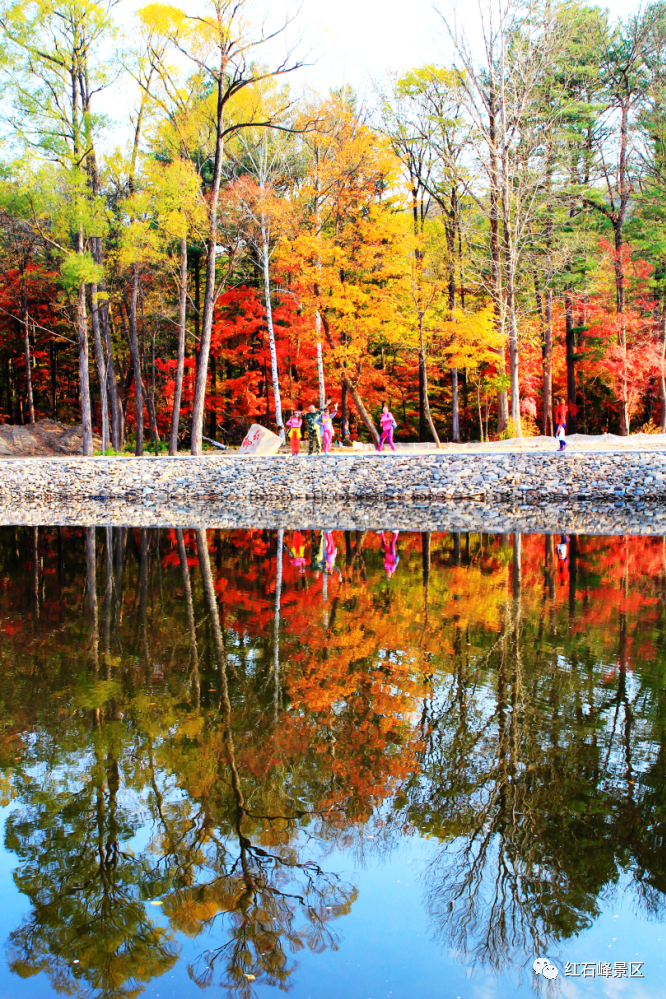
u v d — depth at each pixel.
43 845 4.22
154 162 24.55
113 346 36.31
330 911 3.64
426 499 20.72
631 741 5.36
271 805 4.61
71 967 3.32
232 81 22.38
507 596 9.98
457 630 8.33
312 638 8.12
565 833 4.27
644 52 28.33
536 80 22.89
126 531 16.72
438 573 11.58
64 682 6.81
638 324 28.05
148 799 4.68
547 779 4.87
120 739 5.52
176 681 6.80
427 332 26.47
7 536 16.22
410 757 5.17
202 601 10.03
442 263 25.94
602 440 23.86
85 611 9.57
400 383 34.97
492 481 20.33
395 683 6.64
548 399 29.12
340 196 24.58
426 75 25.27
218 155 22.80
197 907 3.73
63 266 22.70
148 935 3.53
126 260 23.38
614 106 28.80
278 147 26.59
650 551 13.09
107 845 4.19
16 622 9.04
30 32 21.53
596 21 27.98
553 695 6.28
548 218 26.19
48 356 41.69
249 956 3.39
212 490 22.38
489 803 4.60
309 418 23.11
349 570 11.99
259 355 31.88
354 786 4.80
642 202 28.89
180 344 26.09
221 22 21.52
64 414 41.31
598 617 8.79
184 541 15.27
